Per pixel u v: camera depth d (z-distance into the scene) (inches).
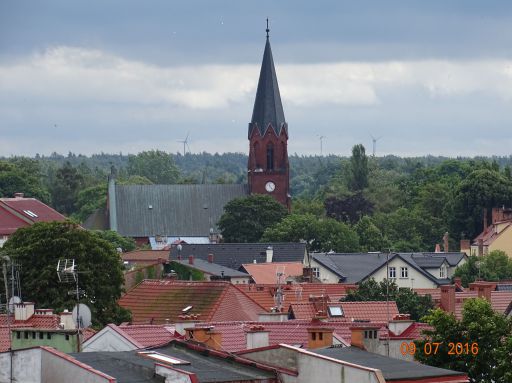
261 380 4160.9
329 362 4173.2
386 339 5398.6
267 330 5605.3
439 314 5615.2
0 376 4052.7
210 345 4977.9
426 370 4315.9
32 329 5098.4
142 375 4077.3
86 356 4291.3
